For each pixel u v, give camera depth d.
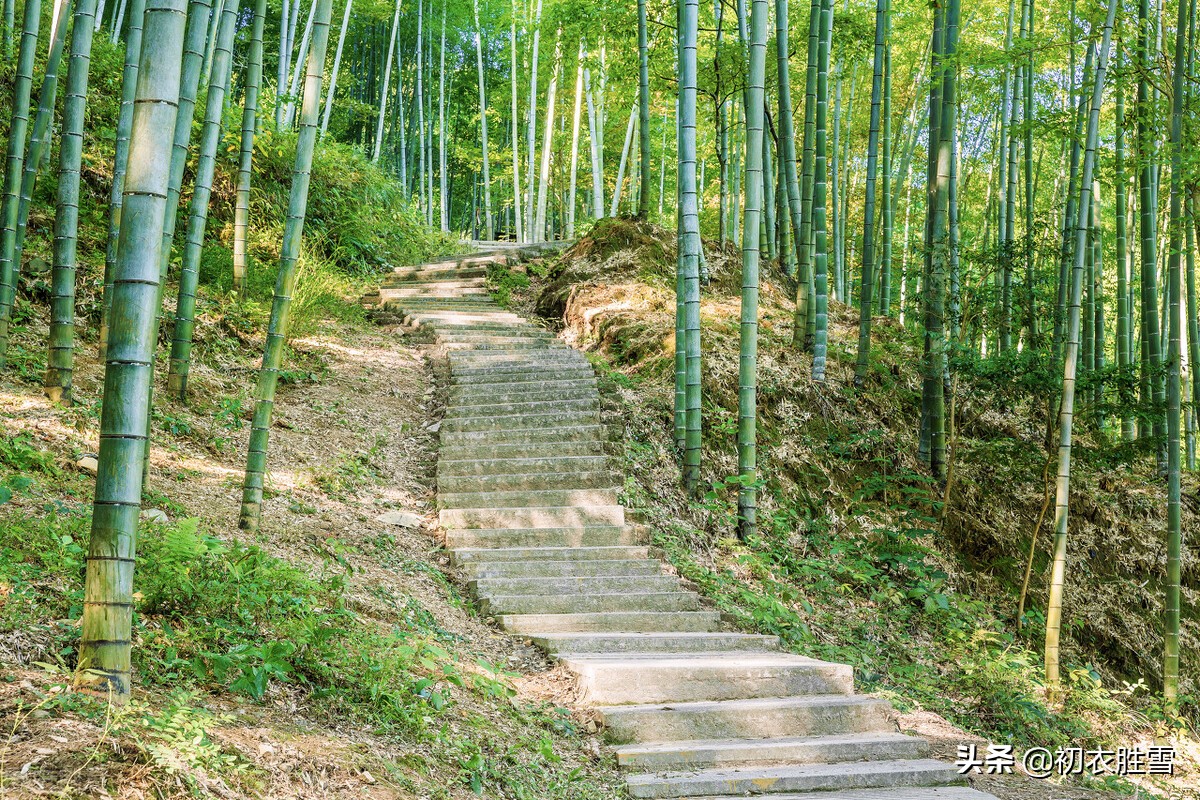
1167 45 9.67
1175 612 7.59
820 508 8.38
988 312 8.67
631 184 22.61
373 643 4.06
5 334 6.16
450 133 29.70
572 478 7.38
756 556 7.36
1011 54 8.45
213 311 8.89
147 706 2.74
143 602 3.61
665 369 9.34
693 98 7.70
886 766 4.45
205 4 5.38
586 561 6.42
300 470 6.87
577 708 4.64
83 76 6.05
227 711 3.11
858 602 7.55
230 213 11.52
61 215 5.96
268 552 5.01
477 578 6.08
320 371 9.13
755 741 4.55
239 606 3.88
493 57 29.45
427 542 6.55
